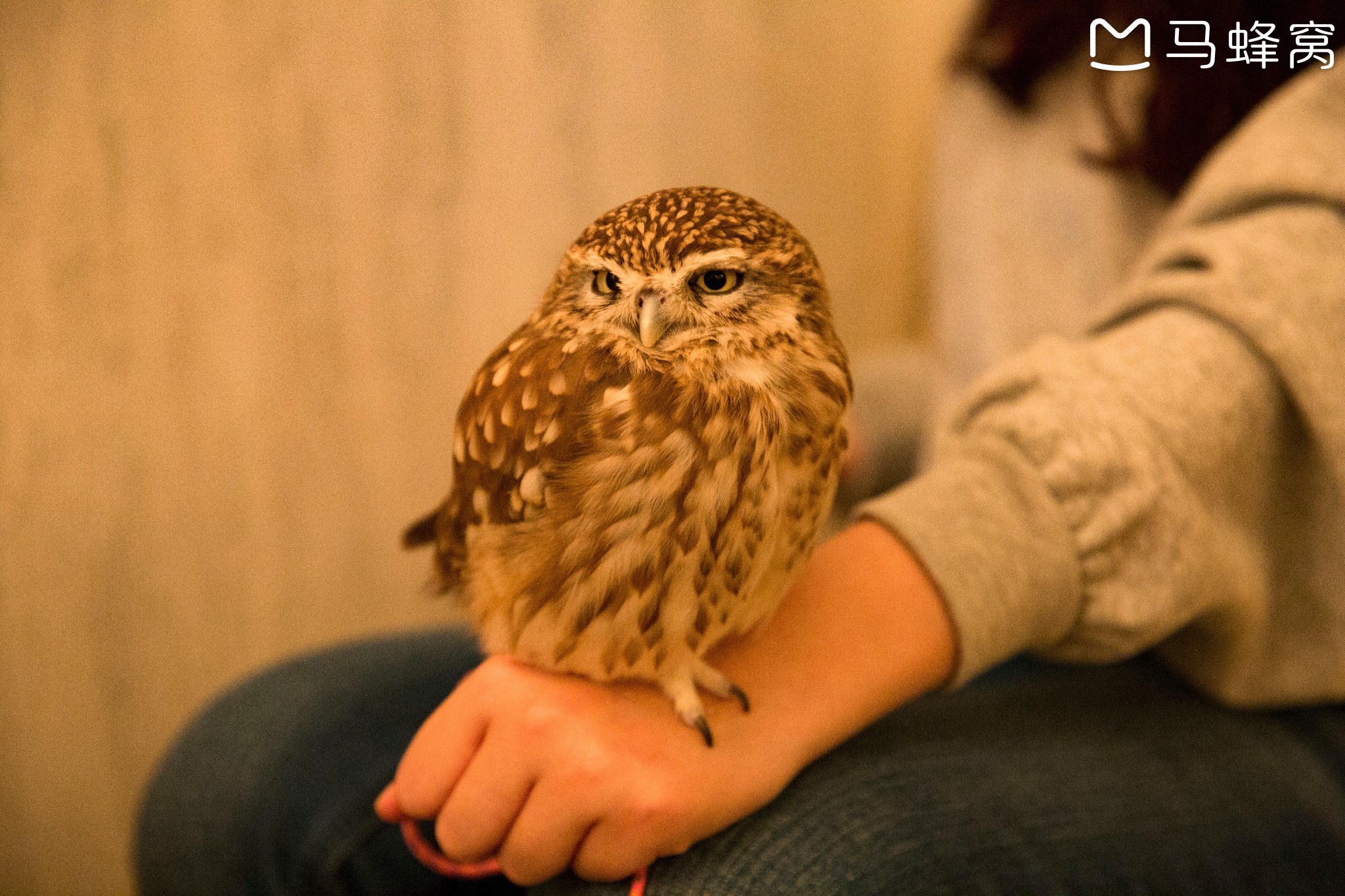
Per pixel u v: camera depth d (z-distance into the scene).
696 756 0.56
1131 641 0.61
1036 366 0.63
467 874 0.61
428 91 0.89
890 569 0.60
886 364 1.18
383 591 1.00
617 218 0.60
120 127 0.83
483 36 0.90
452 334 0.95
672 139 1.05
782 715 0.58
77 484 0.87
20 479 0.85
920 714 0.65
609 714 0.57
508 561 0.57
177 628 0.93
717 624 0.57
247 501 0.93
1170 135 0.77
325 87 0.86
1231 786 0.63
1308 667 0.66
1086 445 0.61
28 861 0.94
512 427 0.57
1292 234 0.64
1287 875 0.61
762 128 1.14
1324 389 0.62
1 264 0.82
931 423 0.97
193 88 0.84
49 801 0.93
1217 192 0.68
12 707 0.89
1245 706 0.67
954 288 0.94
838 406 0.59
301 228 0.88
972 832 0.59
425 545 0.69
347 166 0.88
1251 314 0.63
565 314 0.60
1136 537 0.60
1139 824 0.61
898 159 1.35
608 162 1.00
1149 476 0.60
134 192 0.84
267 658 0.97
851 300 1.33
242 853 0.67
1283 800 0.63
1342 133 0.67
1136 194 0.82
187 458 0.90
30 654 0.89
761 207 0.60
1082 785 0.62
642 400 0.56
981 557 0.60
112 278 0.85
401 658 0.75
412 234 0.91
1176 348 0.63
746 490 0.56
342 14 0.85
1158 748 0.64
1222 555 0.61
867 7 1.23
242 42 0.84
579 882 0.57
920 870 0.57
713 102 1.08
